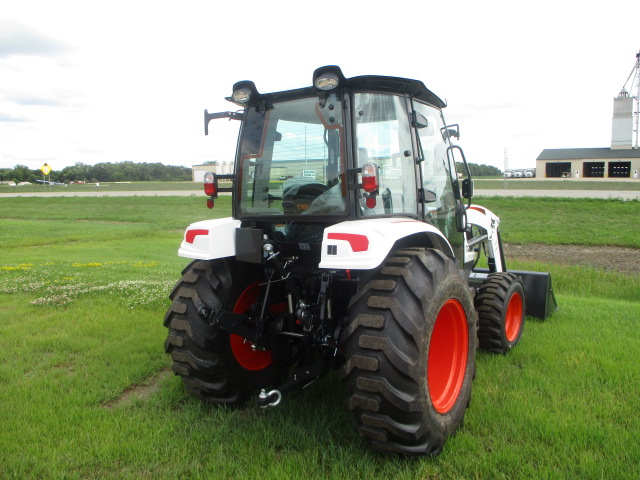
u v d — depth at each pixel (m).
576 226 17.59
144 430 3.33
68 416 3.56
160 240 16.75
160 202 31.64
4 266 10.73
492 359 4.60
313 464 2.88
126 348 5.06
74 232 19.44
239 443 3.15
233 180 3.76
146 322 6.09
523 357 4.68
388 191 3.48
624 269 10.75
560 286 9.09
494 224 6.02
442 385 3.25
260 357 3.92
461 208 4.36
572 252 13.27
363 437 2.98
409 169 3.61
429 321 2.90
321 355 3.50
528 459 2.91
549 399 3.68
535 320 6.00
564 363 4.40
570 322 5.94
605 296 8.56
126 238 17.45
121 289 7.89
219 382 3.60
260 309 3.67
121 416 3.58
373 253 2.82
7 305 7.11
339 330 3.32
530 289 6.02
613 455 2.89
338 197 3.26
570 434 3.12
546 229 17.14
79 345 5.15
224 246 3.53
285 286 3.56
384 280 2.92
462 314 3.32
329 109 3.25
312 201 3.37
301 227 3.51
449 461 2.91
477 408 3.55
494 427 3.26
